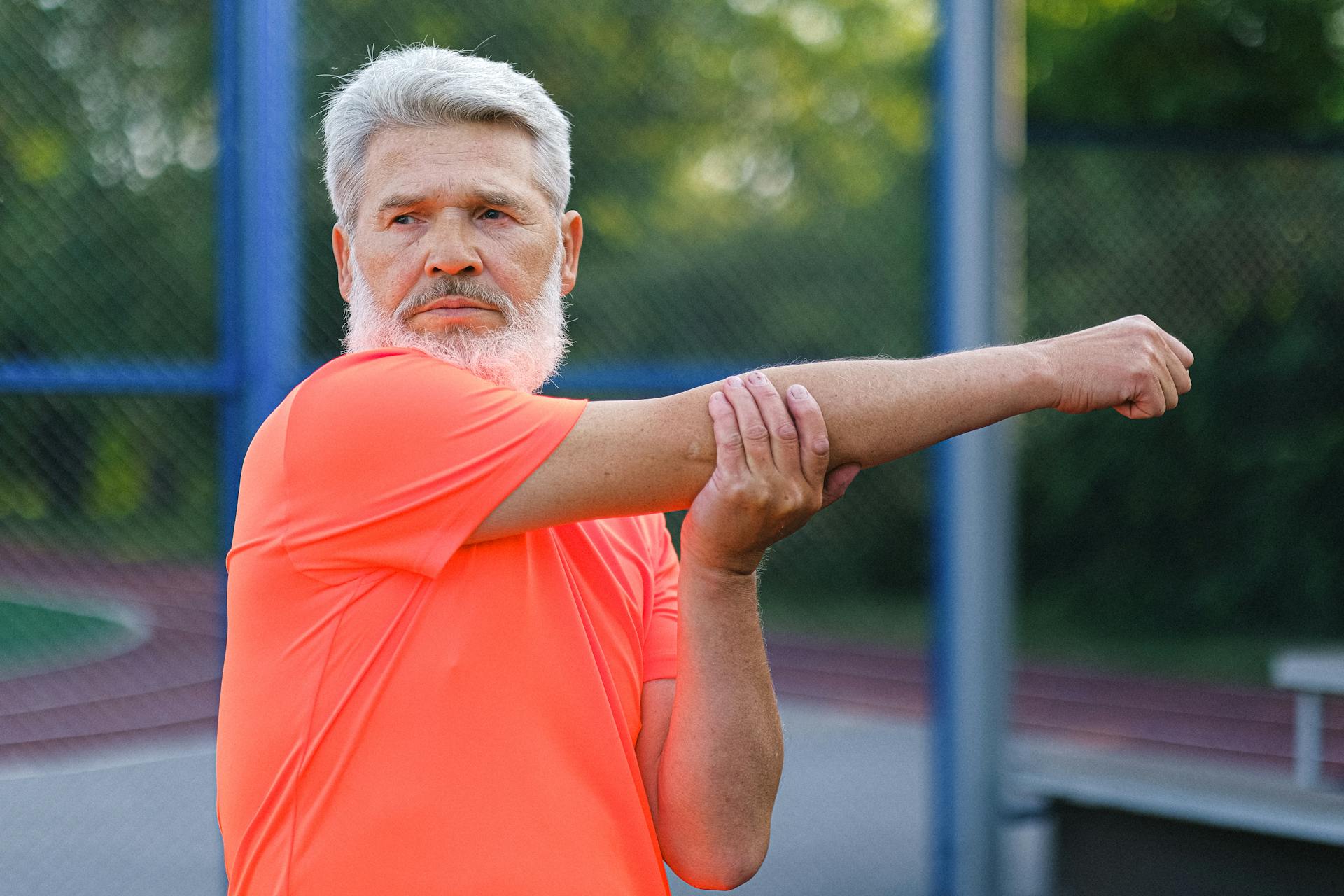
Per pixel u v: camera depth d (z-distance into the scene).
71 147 5.38
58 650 16.55
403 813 1.34
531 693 1.39
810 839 6.14
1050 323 12.23
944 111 4.60
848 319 11.38
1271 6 13.06
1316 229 11.27
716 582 1.45
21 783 8.48
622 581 1.58
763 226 11.59
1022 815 4.98
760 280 11.47
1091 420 15.04
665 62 10.53
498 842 1.35
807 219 11.62
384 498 1.36
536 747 1.38
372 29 5.72
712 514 1.35
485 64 1.53
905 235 11.05
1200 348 13.02
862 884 5.36
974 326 4.56
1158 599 14.99
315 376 1.44
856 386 1.35
